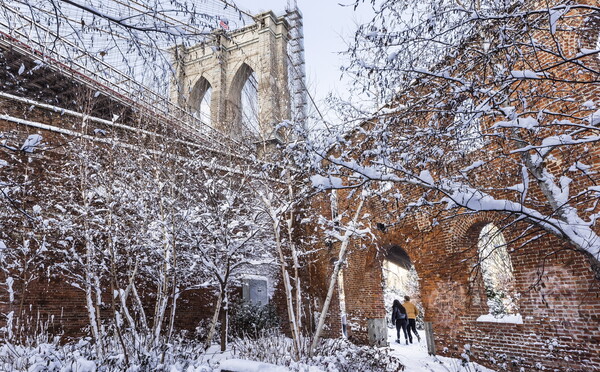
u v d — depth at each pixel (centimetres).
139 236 839
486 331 830
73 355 642
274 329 1216
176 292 879
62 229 889
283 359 749
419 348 1115
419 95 571
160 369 623
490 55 488
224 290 985
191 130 1134
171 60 436
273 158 875
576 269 678
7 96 962
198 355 807
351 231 853
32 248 938
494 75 529
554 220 493
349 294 1302
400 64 514
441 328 941
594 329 643
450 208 498
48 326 930
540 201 711
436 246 973
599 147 631
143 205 880
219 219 961
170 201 822
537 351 726
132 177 914
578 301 670
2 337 848
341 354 754
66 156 988
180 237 925
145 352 654
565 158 655
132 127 1022
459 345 888
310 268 1303
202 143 1148
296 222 1250
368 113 610
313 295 1321
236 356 850
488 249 1642
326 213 1292
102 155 953
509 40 468
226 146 1109
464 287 890
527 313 752
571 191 673
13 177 903
